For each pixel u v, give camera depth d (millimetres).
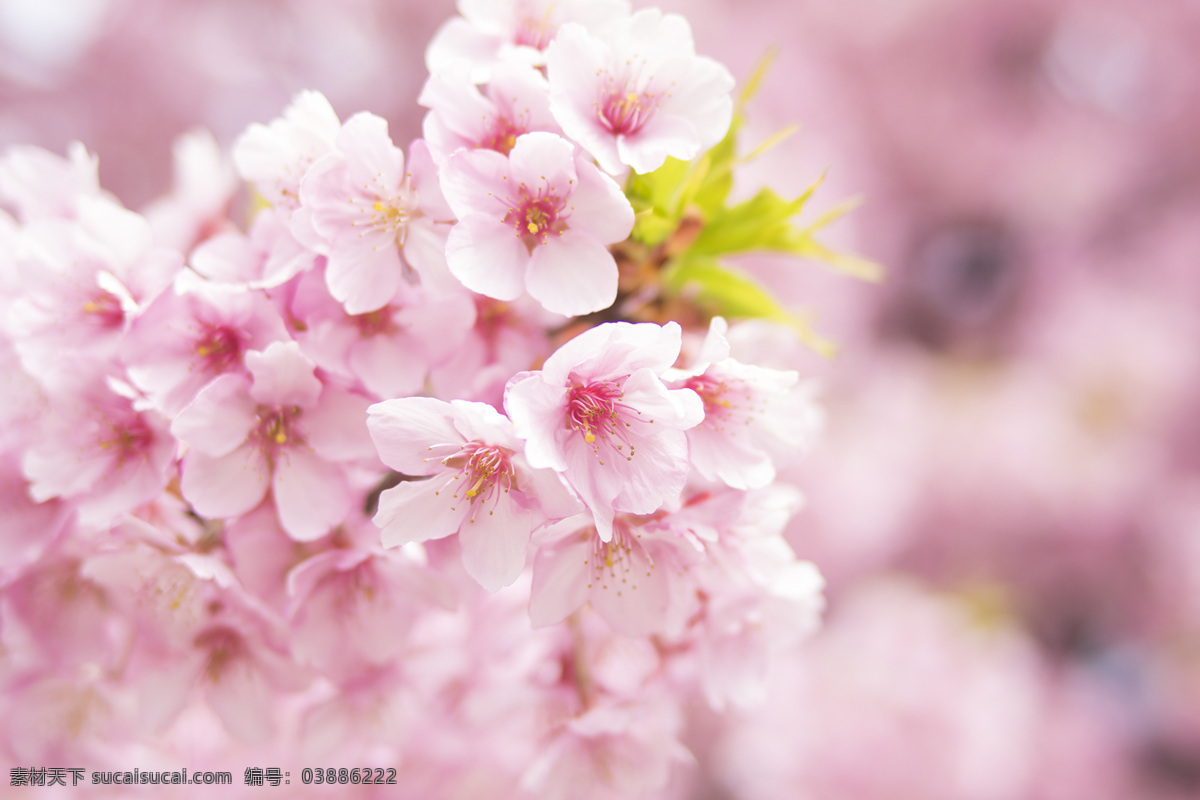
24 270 465
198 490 456
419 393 466
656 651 481
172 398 458
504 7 469
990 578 1169
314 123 460
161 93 1460
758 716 884
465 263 445
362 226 451
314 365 456
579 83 451
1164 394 1214
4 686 484
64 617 476
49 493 461
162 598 466
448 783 527
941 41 1496
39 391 470
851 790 878
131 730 492
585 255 448
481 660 497
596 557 454
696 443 457
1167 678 1204
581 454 441
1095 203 1492
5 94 1410
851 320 1192
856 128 1411
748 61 1238
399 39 1386
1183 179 1492
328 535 467
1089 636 1248
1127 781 1147
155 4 1432
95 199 473
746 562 470
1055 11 1458
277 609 467
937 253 1551
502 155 448
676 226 475
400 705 486
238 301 455
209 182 504
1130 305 1324
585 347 437
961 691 901
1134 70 1550
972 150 1496
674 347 440
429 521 445
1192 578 1158
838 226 1083
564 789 481
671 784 855
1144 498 1189
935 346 1487
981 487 1188
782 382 452
